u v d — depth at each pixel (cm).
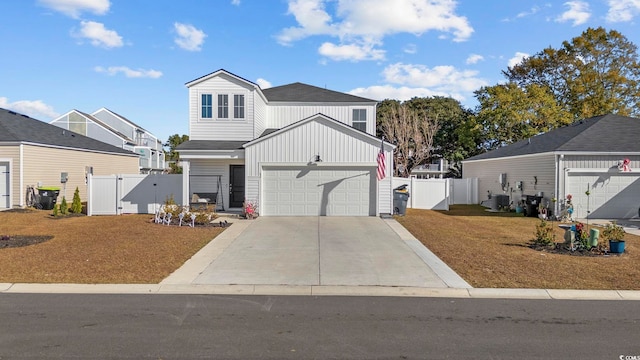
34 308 629
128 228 1383
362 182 1698
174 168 4809
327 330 546
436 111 4228
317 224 1483
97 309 627
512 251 1061
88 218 1669
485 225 1577
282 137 1692
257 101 1994
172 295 708
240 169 1953
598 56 3816
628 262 941
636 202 1781
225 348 485
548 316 610
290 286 761
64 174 2295
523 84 4172
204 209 1689
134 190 1834
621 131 1906
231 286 757
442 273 848
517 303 675
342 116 2212
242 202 1952
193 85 1939
